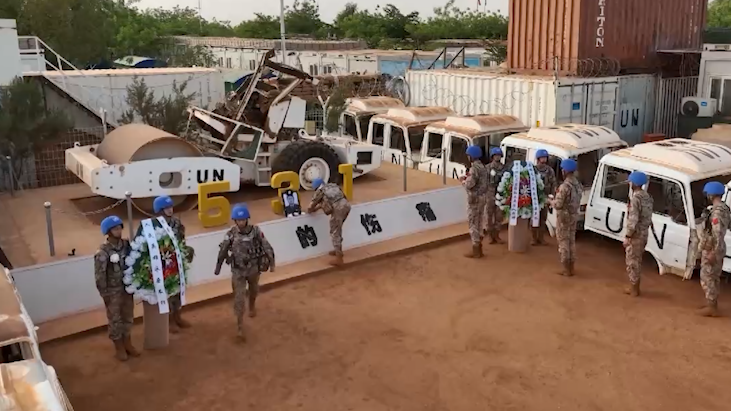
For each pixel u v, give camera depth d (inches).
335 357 303.3
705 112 659.4
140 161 444.8
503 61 1159.0
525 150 483.8
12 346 219.6
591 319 338.3
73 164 487.8
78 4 1355.8
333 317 345.7
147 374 291.0
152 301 301.0
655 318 338.0
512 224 434.6
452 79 724.0
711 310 338.0
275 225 414.3
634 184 356.5
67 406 202.1
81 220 462.3
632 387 272.7
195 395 273.6
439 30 2003.0
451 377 283.7
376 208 460.8
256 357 304.8
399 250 438.9
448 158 571.5
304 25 2434.8
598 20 692.1
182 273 312.5
